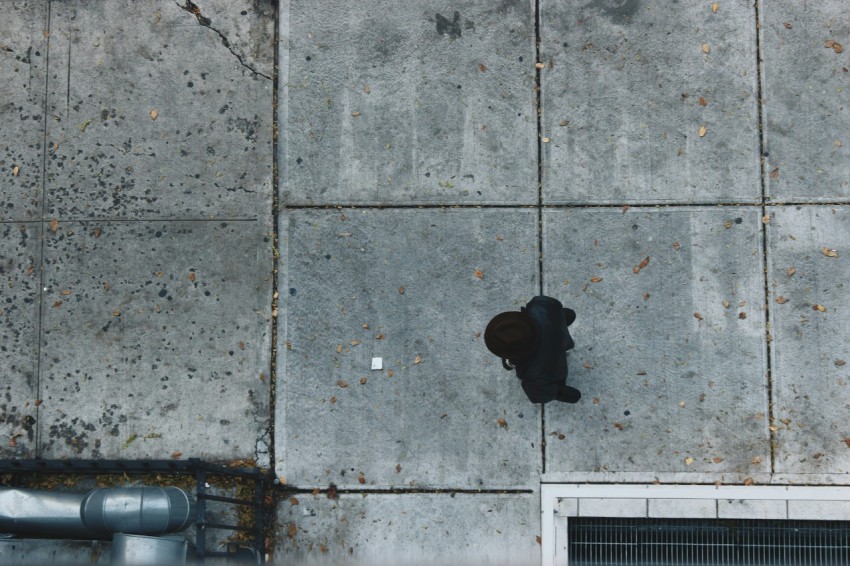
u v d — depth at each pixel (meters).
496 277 5.36
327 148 5.52
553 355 4.38
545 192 5.42
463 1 5.59
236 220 5.51
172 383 5.39
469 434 5.26
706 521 5.21
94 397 5.39
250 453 5.32
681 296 5.29
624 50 5.50
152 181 5.56
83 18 5.66
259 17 5.64
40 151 5.60
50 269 5.51
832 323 5.23
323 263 5.44
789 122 5.39
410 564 5.19
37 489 5.22
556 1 5.56
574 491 5.18
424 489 5.24
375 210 5.46
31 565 5.26
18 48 5.63
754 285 5.27
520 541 5.17
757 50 5.45
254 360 5.39
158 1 5.66
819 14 5.46
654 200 5.37
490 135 5.48
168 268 5.49
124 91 5.62
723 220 5.33
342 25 5.61
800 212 5.31
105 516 4.97
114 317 5.45
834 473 5.11
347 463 5.28
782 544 5.18
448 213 5.43
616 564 5.22
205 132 5.59
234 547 5.22
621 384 5.25
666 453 5.18
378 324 5.37
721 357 5.23
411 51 5.57
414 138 5.50
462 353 5.32
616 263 5.33
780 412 5.18
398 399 5.31
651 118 5.43
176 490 5.12
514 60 5.53
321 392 5.34
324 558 5.21
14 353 5.45
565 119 5.46
